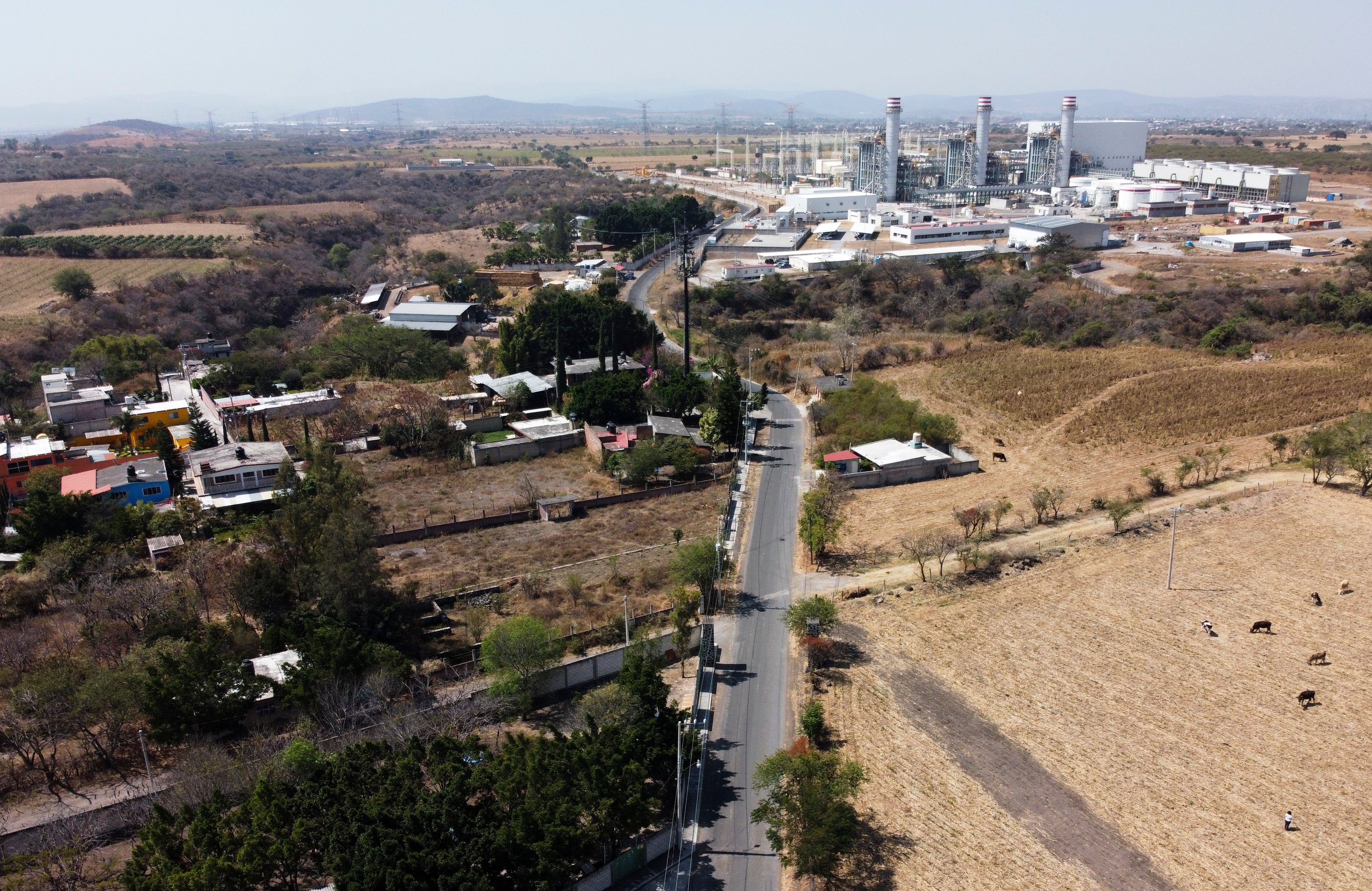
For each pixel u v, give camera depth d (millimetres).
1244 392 132375
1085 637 75312
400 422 120625
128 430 122188
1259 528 93500
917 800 57844
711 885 51656
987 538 92375
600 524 97812
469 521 97188
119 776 60219
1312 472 106250
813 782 53312
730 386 120188
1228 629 76188
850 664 72062
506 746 56500
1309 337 162750
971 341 168500
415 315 190750
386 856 46188
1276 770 60156
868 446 113312
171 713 61156
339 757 55188
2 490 102188
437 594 81250
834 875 52312
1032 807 57281
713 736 64188
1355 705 66188
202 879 46062
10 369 160750
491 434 123188
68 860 51094
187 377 152625
